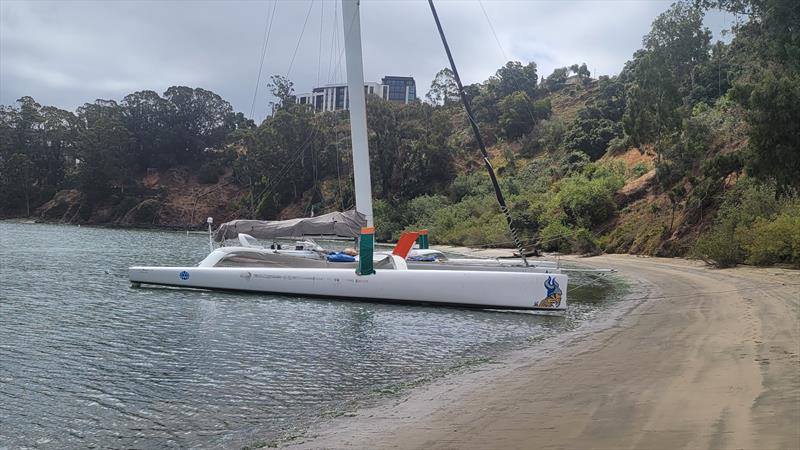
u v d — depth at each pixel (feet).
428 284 51.06
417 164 252.01
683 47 127.13
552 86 348.79
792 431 15.39
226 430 20.40
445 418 20.36
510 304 48.75
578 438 16.75
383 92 520.83
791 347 27.09
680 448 14.94
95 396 24.58
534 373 26.84
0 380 26.91
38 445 19.30
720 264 79.15
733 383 21.20
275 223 57.52
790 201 79.61
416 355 32.53
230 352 32.94
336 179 248.52
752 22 102.17
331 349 34.04
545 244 134.92
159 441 19.48
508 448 16.52
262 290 56.08
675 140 124.26
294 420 21.29
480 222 177.06
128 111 346.54
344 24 57.06
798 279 57.72
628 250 119.65
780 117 69.15
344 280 53.36
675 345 30.53
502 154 266.36
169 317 43.96
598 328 39.81
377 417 21.11
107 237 181.16
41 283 63.62
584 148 214.07
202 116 358.43
